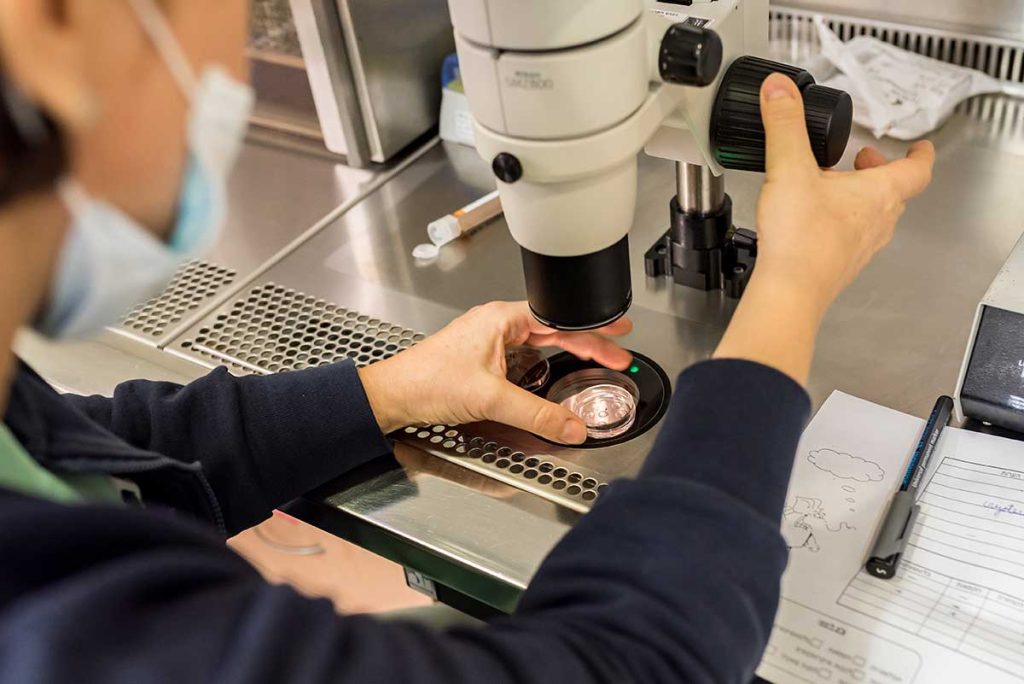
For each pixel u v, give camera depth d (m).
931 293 0.98
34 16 0.38
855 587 0.75
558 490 0.84
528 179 0.68
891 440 0.84
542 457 0.88
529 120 0.64
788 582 0.75
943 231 1.05
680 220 0.98
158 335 1.07
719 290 1.02
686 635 0.53
